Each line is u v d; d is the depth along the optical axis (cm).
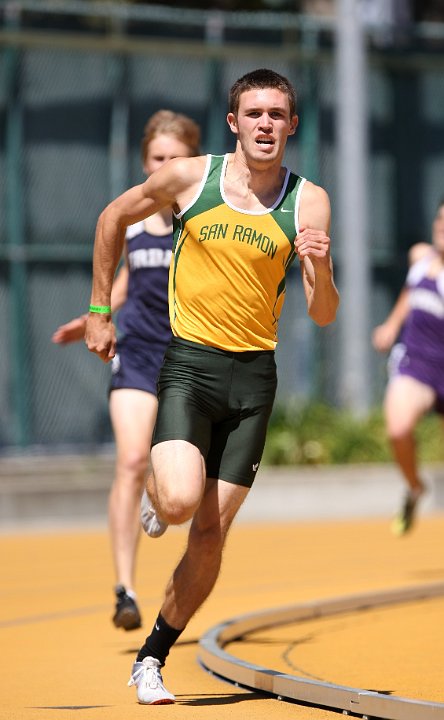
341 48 5947
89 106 6125
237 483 1772
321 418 5875
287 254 1758
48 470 5534
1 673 2083
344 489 5319
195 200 1748
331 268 1744
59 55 6084
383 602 2853
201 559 1770
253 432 1781
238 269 1745
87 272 6109
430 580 3316
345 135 5922
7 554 4028
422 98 6744
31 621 2686
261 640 2388
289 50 6469
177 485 1669
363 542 4303
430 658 2164
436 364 3475
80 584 3319
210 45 6328
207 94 6338
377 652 2234
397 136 6700
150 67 6234
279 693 1839
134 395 2425
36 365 6003
